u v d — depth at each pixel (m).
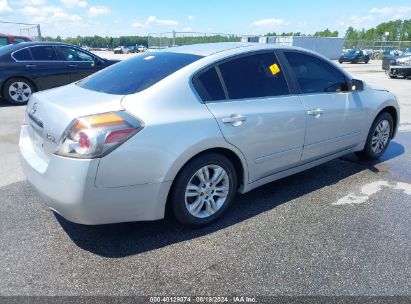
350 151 4.44
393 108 4.88
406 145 5.73
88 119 2.45
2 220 3.21
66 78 9.34
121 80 3.08
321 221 3.25
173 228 3.12
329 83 4.00
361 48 45.75
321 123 3.78
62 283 2.41
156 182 2.68
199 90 2.96
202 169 2.96
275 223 3.22
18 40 14.48
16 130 6.34
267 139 3.31
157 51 3.63
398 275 2.50
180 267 2.59
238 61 3.27
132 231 3.06
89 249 2.80
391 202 3.64
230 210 3.46
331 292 2.34
